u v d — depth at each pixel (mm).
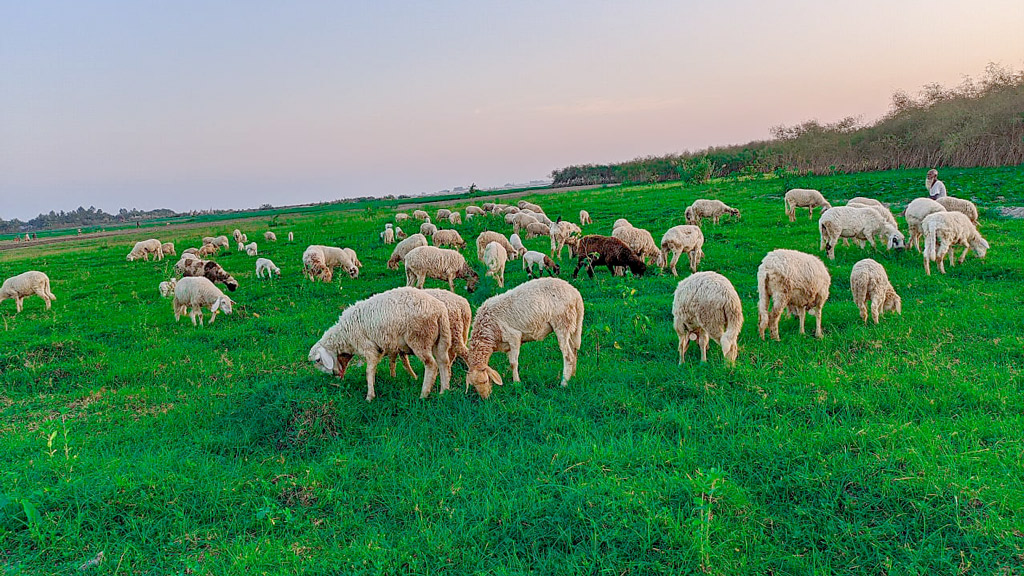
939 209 14078
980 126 42812
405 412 6891
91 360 9477
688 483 4590
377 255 22312
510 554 4223
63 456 5898
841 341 8281
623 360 8258
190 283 12320
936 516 4133
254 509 4977
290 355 9484
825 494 4500
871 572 3812
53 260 31375
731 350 7312
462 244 21500
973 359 7160
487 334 7348
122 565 4301
